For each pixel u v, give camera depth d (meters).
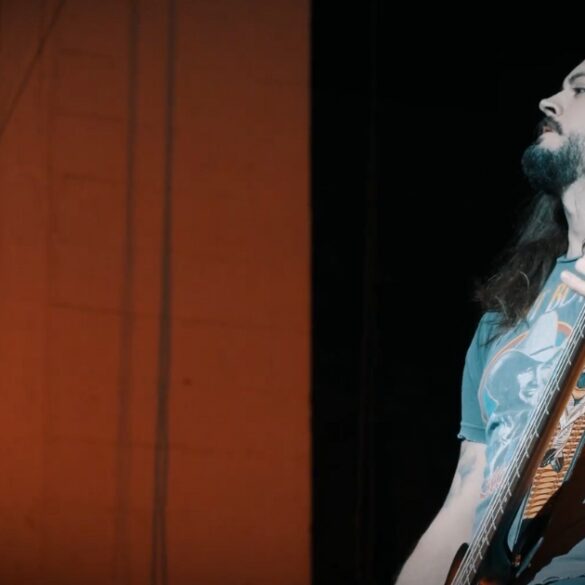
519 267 3.46
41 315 3.63
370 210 3.59
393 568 3.46
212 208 3.65
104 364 3.60
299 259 3.61
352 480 3.52
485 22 3.60
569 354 2.93
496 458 3.37
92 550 3.55
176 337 3.62
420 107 3.61
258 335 3.60
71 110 3.69
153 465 3.58
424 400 3.50
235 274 3.62
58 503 3.57
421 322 3.53
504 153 3.53
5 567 3.56
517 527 3.17
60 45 3.71
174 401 3.60
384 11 3.64
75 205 3.65
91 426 3.59
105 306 3.62
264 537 3.54
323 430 3.55
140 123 3.67
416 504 3.46
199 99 3.68
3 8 3.75
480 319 3.48
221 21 3.70
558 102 3.50
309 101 3.65
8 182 3.68
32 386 3.61
